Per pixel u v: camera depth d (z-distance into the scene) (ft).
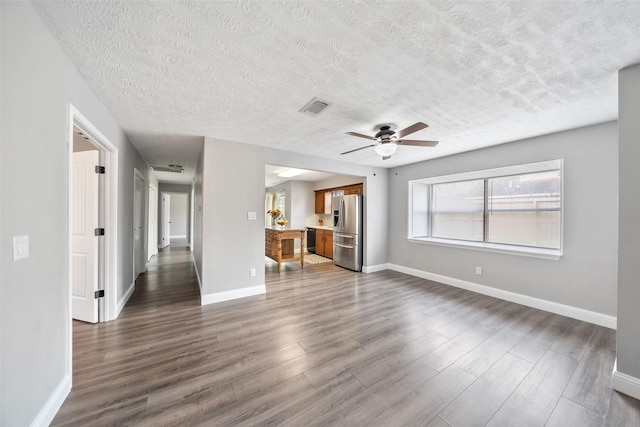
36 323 4.14
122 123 9.00
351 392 5.37
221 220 10.95
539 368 6.23
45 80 4.33
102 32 4.45
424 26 4.33
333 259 19.49
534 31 4.43
